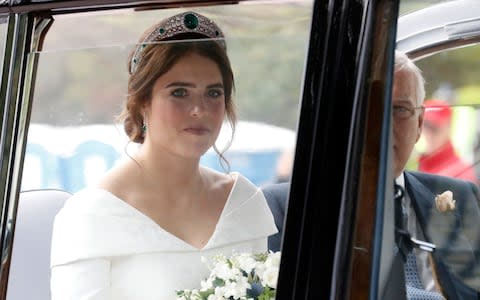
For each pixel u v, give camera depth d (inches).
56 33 93.4
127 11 88.5
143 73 94.7
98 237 104.1
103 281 105.2
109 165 102.1
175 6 85.7
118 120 98.3
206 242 100.0
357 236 64.6
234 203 94.9
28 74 93.4
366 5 65.5
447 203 82.3
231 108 88.9
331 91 65.8
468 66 100.3
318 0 67.1
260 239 93.8
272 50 82.7
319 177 65.6
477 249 82.4
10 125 93.8
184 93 94.8
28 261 102.9
